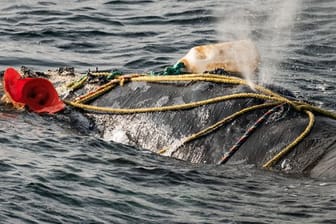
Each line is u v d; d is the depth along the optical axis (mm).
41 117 28359
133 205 22250
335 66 37656
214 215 21766
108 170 24469
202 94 26859
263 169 24531
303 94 33406
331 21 43750
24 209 21469
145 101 27609
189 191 23219
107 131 27594
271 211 21922
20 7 45469
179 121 26594
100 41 40562
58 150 25734
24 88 28969
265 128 25391
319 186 23141
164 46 39875
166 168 24766
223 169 24766
